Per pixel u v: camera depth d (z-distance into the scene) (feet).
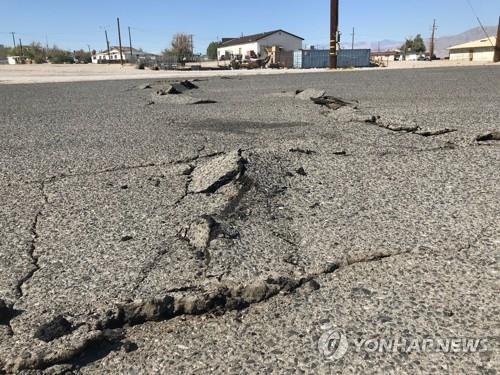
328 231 8.37
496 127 15.93
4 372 5.45
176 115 23.02
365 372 5.10
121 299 6.55
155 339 5.90
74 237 8.59
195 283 6.83
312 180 11.07
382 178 11.07
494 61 110.52
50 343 5.76
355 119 19.08
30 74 91.81
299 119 20.11
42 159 14.34
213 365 5.37
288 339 5.70
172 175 12.02
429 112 20.42
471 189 10.11
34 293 6.84
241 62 181.06
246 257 7.50
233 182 10.85
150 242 8.21
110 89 41.86
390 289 6.55
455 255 7.36
